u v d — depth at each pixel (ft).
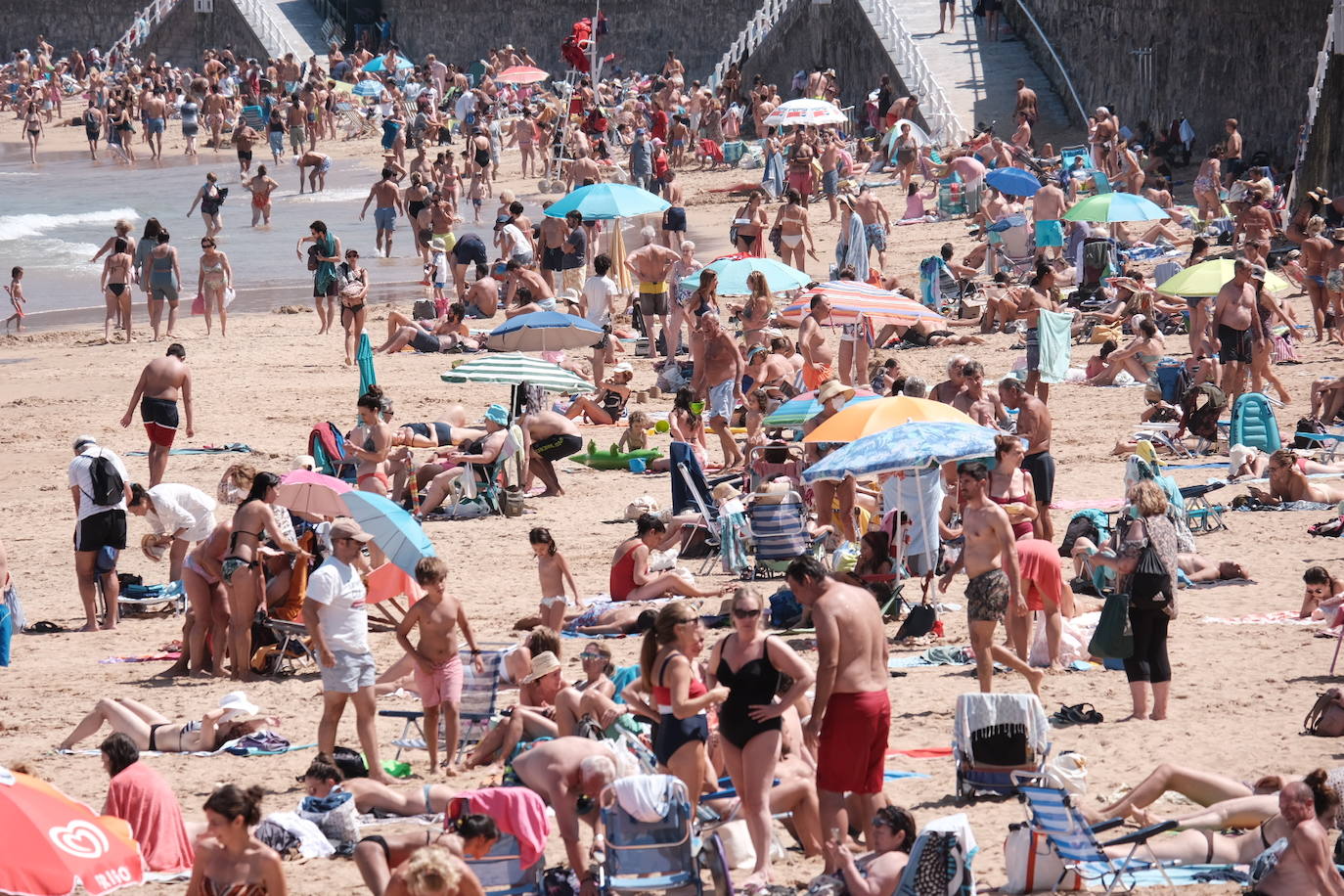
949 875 70.85
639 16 638.12
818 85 453.99
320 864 84.43
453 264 306.96
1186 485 168.76
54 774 101.04
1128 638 99.60
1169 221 308.19
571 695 93.71
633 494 180.14
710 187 418.92
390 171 360.28
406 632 99.35
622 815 73.77
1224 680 108.58
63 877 69.05
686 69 633.61
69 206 449.06
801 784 81.56
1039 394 184.34
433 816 89.45
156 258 273.33
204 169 520.83
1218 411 181.57
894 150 395.75
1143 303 239.09
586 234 279.49
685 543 151.74
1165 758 93.61
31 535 172.04
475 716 101.65
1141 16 388.37
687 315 214.28
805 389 199.52
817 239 342.64
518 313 211.82
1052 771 86.94
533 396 181.06
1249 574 136.98
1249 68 344.49
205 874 71.51
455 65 630.74
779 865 81.20
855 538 144.66
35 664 128.47
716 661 79.05
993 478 131.13
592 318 249.96
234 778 99.14
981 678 102.01
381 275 338.34
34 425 217.77
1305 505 157.58
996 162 362.12
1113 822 83.71
